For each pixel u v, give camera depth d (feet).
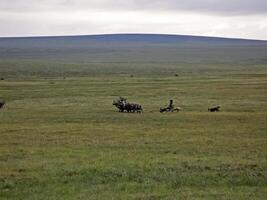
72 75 572.92
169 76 541.75
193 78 492.95
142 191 90.27
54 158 121.70
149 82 441.27
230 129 176.35
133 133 166.50
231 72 617.21
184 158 121.49
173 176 101.65
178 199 83.92
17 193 88.33
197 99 306.14
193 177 100.73
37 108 260.21
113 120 205.67
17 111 245.24
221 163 114.73
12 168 108.88
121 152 130.52
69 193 88.74
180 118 211.00
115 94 341.62
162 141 149.07
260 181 97.91
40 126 185.47
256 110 245.24
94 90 368.07
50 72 613.11
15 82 437.17
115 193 88.58
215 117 213.87
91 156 124.47
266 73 570.05
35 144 144.25
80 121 202.80
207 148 136.98
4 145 142.51
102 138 155.33
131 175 102.27
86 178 100.17
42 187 92.84
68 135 162.09
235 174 103.71
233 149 135.23
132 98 315.78
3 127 182.19
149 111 245.65
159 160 118.52
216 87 384.88
